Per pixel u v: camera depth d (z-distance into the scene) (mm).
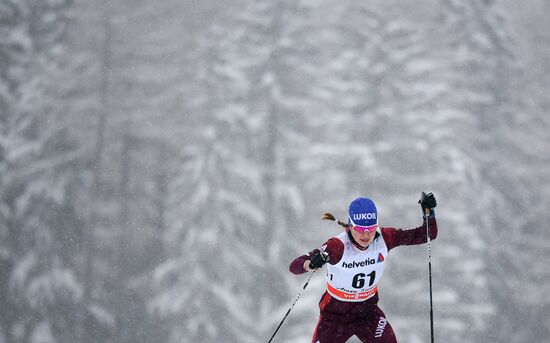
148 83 113438
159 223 106750
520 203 104875
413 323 87250
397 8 126062
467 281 88062
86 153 104062
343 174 100750
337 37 116875
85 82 105812
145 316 99562
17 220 93312
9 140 100875
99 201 104625
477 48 105188
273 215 99062
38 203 94750
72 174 99750
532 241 107938
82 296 92062
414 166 97375
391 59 106625
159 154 111375
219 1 129625
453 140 96500
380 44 106125
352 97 105250
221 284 89875
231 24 120312
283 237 98312
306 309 85000
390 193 97250
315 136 107438
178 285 88938
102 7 111312
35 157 99000
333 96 108125
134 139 111625
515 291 99250
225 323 87812
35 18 112312
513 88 114812
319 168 101750
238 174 96938
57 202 95750
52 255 92375
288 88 108375
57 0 112688
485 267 91188
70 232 99438
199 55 116938
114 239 104938
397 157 98688
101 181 107062
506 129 107688
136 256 105188
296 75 109125
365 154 99875
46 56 109625
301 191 101938
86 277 98312
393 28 108625
